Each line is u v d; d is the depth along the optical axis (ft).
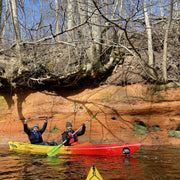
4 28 31.45
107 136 24.12
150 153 16.02
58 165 12.43
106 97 24.66
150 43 23.02
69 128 18.93
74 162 13.39
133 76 24.09
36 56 27.40
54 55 27.40
